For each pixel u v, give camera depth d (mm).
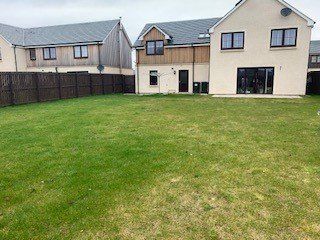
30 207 3854
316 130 8414
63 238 3168
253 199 3994
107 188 4383
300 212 3637
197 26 29312
